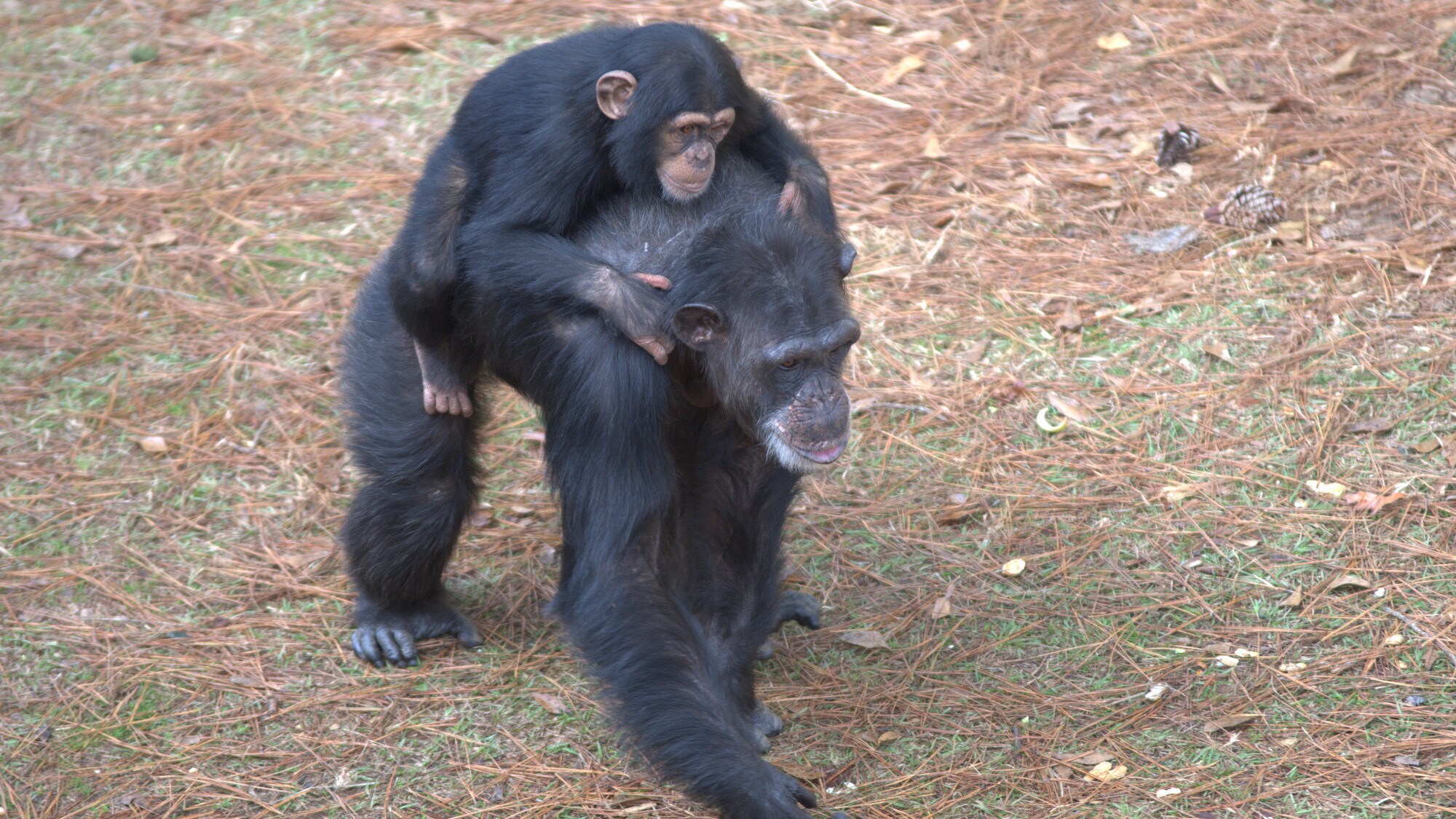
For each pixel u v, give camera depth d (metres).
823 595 12.25
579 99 10.20
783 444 9.53
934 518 12.97
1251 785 9.74
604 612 9.09
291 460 14.06
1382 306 14.59
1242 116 17.72
